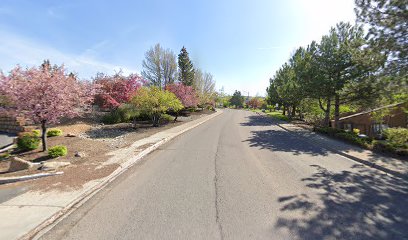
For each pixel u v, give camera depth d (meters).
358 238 3.37
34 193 4.91
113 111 20.05
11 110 8.98
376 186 5.57
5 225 3.61
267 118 33.44
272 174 6.45
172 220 3.83
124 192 5.10
